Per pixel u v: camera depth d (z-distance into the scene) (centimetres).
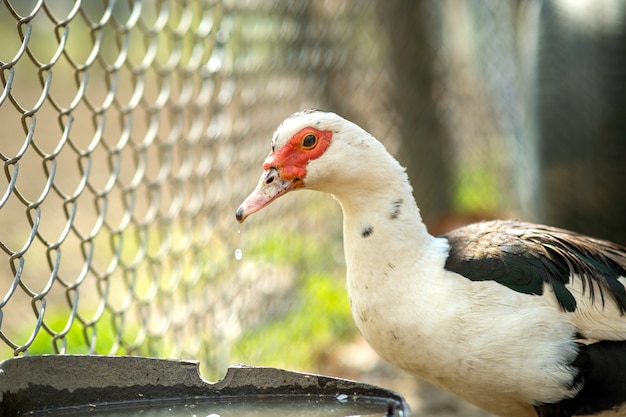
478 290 376
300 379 347
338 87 802
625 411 395
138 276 744
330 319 706
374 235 390
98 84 1595
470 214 969
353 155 389
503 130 980
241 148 625
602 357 383
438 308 376
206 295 538
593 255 400
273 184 394
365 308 393
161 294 490
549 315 373
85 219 908
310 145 391
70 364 323
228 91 590
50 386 320
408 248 388
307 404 344
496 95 987
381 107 877
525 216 854
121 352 504
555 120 569
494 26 987
